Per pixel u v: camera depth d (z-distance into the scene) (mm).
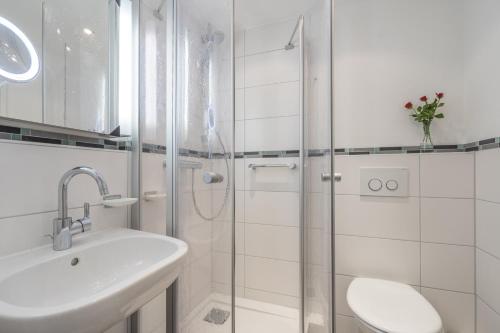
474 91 1231
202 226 1084
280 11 1518
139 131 1156
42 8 782
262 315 1535
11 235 694
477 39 1204
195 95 1097
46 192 787
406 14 1407
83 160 922
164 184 1265
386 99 1427
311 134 1262
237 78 1754
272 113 1672
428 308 1073
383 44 1439
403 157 1386
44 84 786
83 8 919
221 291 1041
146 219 1184
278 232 1646
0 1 681
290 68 1631
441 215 1318
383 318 999
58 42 831
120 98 1114
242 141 1736
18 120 704
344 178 1476
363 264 1432
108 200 857
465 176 1285
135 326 1103
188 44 1105
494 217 1110
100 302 475
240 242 1723
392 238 1388
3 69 680
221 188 1060
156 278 629
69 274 711
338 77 1507
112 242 843
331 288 1047
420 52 1384
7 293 556
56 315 422
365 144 1450
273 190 1661
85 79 924
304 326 1224
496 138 1084
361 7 1476
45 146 789
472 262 1265
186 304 1081
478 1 1195
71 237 759
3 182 680
